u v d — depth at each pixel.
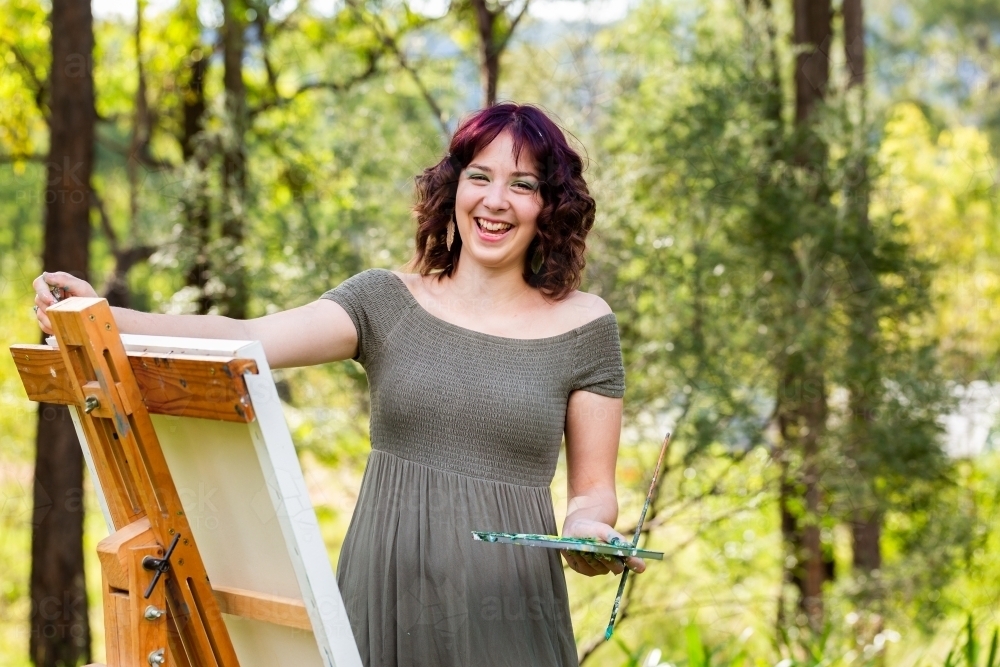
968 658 3.26
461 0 7.18
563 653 1.86
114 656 1.51
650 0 6.41
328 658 1.48
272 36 7.73
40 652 6.61
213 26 7.62
